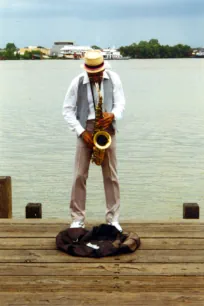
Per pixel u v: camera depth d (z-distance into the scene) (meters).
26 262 4.71
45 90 56.06
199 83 68.88
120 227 5.32
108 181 5.32
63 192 13.47
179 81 74.38
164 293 4.18
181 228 5.50
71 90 5.13
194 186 13.84
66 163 16.80
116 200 5.36
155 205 12.50
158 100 41.78
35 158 17.72
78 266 4.64
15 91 54.78
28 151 19.00
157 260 4.75
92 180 14.25
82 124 5.13
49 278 4.43
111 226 5.12
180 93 49.69
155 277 4.44
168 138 21.59
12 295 4.16
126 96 46.50
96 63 4.97
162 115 30.59
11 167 16.38
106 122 5.07
